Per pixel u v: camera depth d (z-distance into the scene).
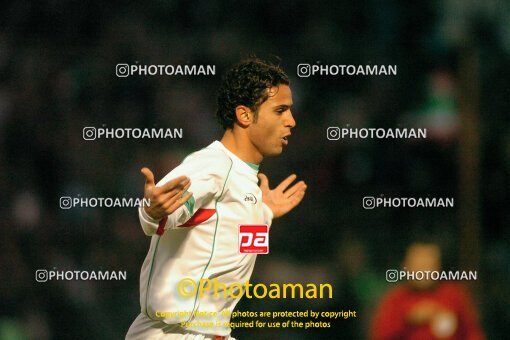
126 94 30.48
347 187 29.27
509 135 29.77
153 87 30.56
